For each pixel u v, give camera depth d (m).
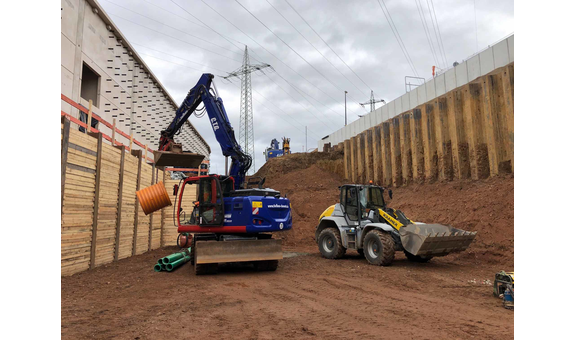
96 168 9.22
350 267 10.30
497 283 6.71
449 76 19.59
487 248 11.18
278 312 5.75
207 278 8.74
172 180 16.83
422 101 22.12
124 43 19.70
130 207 11.87
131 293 7.04
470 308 5.95
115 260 10.62
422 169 18.58
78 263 8.52
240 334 4.69
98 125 16.30
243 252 9.35
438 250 10.05
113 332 4.73
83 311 5.71
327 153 30.12
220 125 13.58
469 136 15.62
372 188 12.35
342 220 12.45
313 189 24.48
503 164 14.14
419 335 4.64
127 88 20.53
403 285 7.83
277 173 29.20
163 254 12.70
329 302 6.41
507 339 4.46
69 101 8.30
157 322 5.18
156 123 26.11
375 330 4.85
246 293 7.15
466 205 13.73
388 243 10.30
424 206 15.83
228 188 10.83
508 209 11.95
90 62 15.94
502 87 14.30
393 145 20.70
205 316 5.51
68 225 7.96
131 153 12.74
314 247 17.17
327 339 4.50
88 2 15.81
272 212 9.84
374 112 28.64
